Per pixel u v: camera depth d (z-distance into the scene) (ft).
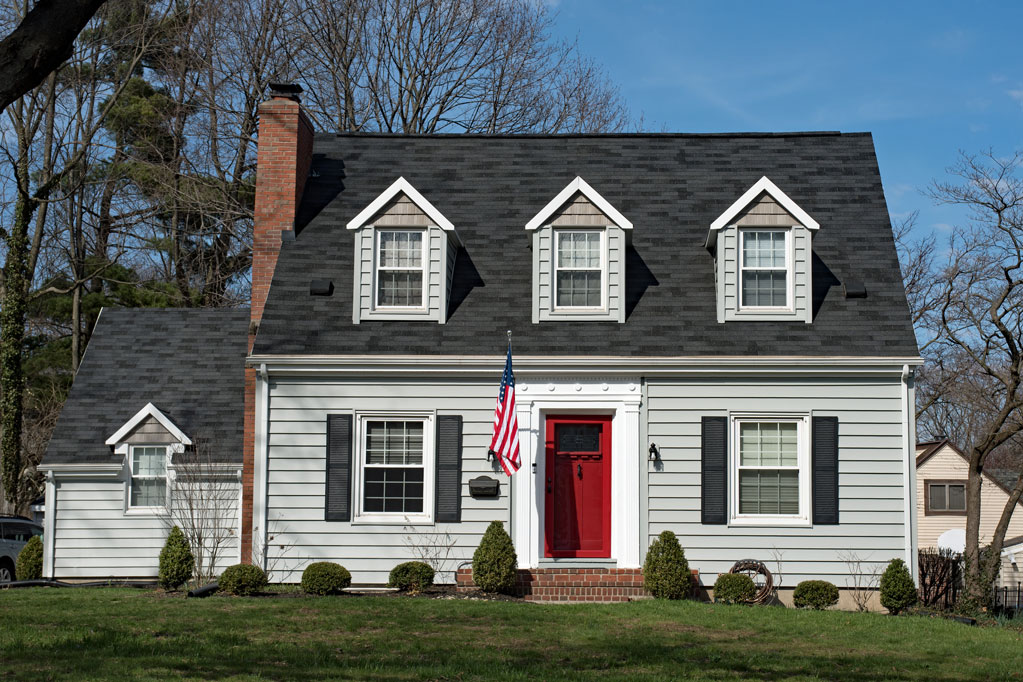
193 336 83.92
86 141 108.17
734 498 61.31
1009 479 144.77
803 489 61.26
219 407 78.23
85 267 126.00
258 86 119.96
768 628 49.26
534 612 51.57
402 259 65.00
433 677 37.04
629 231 65.77
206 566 71.31
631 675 38.17
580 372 61.93
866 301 64.23
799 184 71.10
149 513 75.10
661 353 61.87
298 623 47.06
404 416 62.34
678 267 66.49
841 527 60.80
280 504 61.52
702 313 64.13
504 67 128.67
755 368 61.41
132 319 85.20
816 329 62.85
